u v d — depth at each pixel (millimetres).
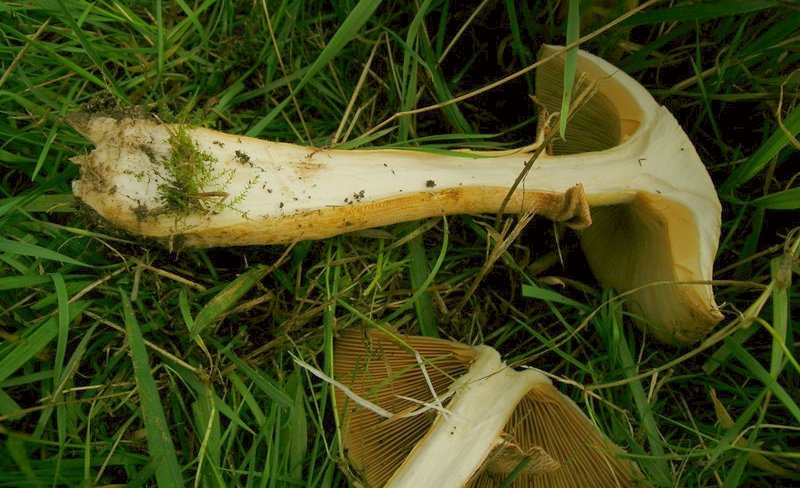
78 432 226
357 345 248
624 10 260
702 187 233
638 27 285
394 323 261
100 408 229
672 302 234
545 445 238
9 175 249
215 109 261
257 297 250
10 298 231
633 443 235
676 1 266
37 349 212
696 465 237
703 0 249
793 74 250
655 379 243
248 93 269
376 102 286
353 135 280
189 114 259
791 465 229
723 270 264
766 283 260
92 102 210
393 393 240
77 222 240
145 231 201
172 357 230
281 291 250
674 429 257
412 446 234
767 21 255
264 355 246
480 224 271
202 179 201
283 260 237
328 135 278
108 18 257
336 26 283
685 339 243
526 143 286
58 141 243
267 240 214
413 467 211
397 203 221
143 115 204
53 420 226
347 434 234
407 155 229
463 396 220
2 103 247
